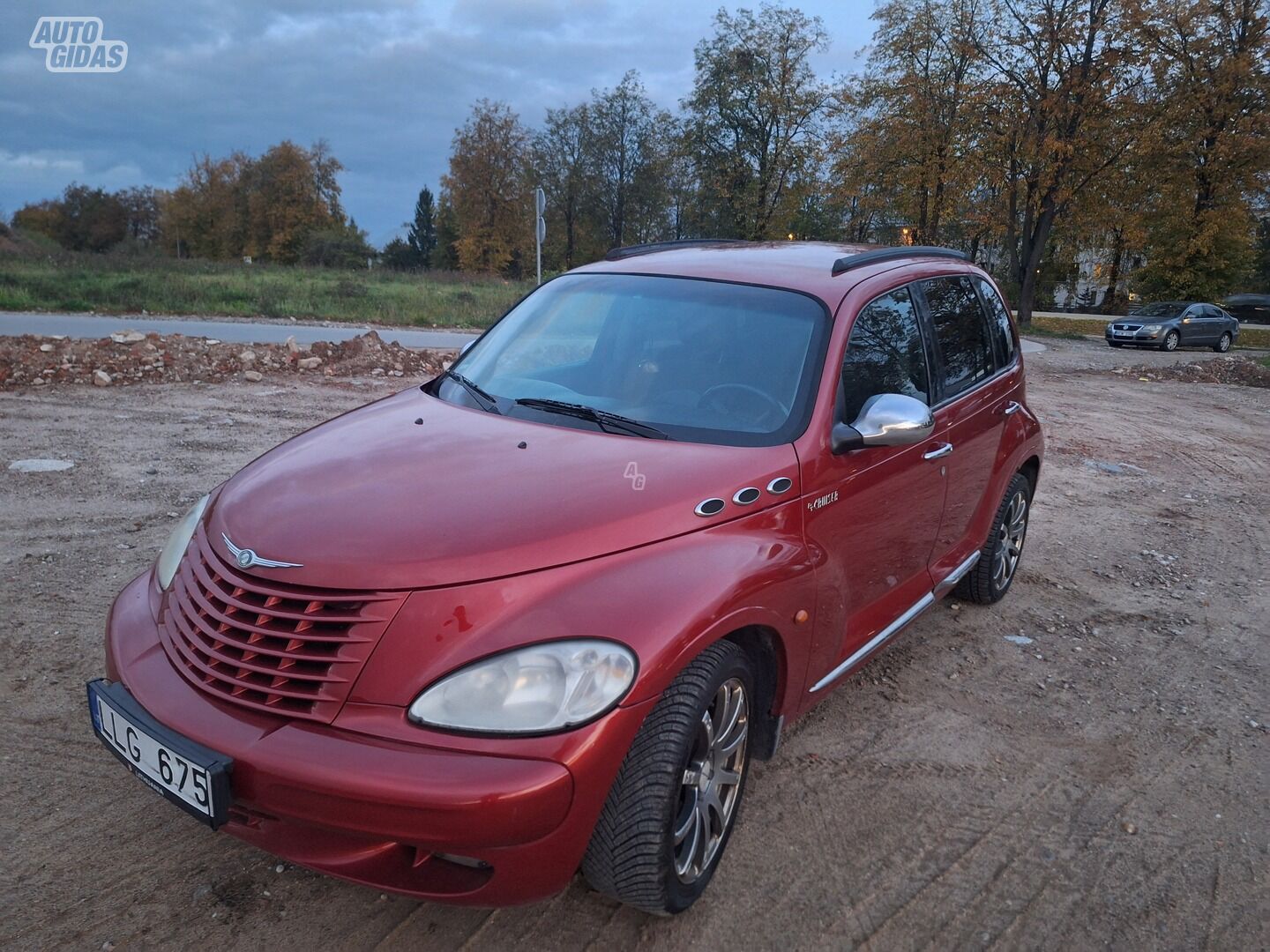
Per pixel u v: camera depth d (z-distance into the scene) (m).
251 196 88.69
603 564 2.42
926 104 38.44
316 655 2.24
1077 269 63.09
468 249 72.38
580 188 63.16
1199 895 2.96
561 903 2.71
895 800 3.34
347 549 2.35
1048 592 5.60
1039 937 2.71
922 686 4.26
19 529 5.27
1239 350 32.16
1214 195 40.66
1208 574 6.19
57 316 19.20
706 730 2.57
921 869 2.97
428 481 2.65
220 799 2.16
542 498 2.55
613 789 2.35
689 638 2.35
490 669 2.18
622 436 3.01
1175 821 3.35
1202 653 4.88
